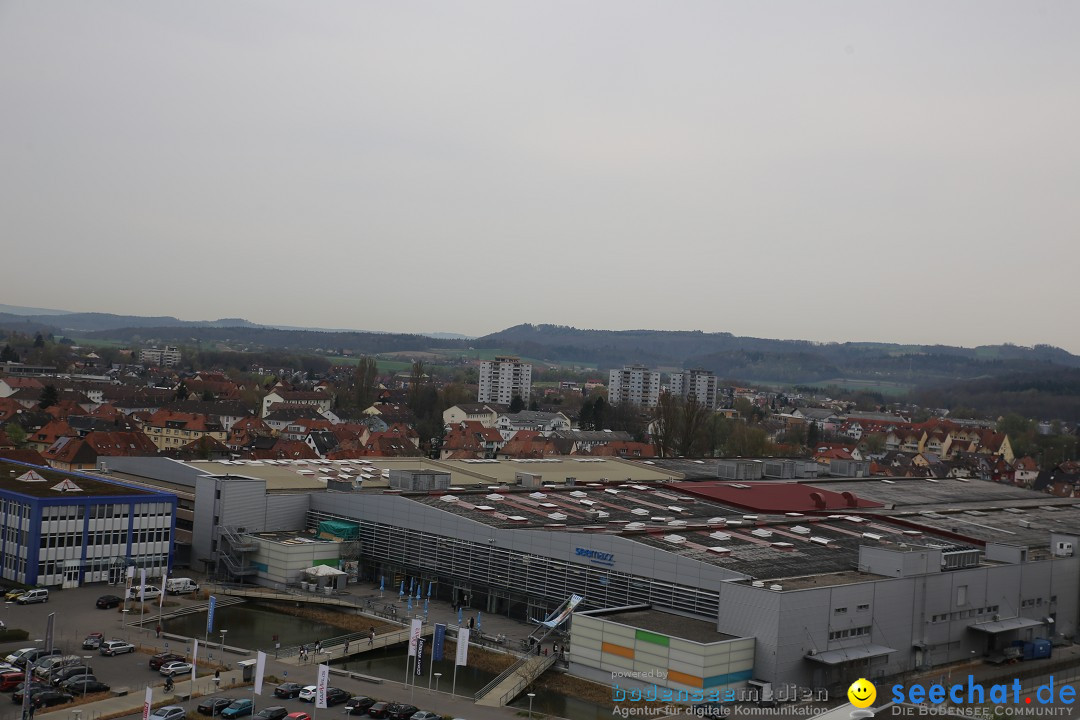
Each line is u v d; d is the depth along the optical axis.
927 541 135.38
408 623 116.19
